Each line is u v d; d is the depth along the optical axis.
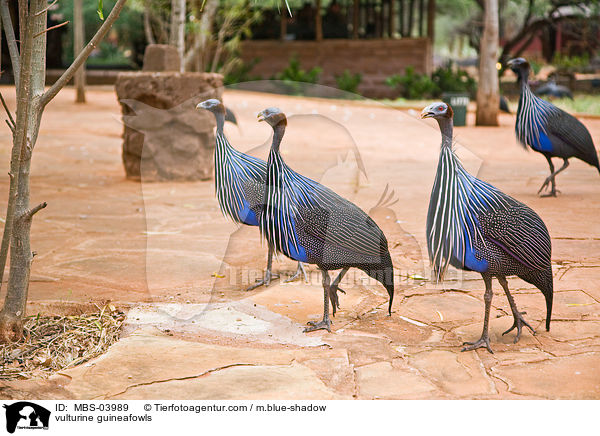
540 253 3.68
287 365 3.60
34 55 3.73
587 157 7.63
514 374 3.49
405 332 4.09
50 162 10.85
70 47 27.30
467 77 26.08
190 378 3.44
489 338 3.92
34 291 4.82
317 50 27.56
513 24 42.31
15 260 3.92
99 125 15.90
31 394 3.27
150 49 9.19
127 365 3.60
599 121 16.86
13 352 3.82
